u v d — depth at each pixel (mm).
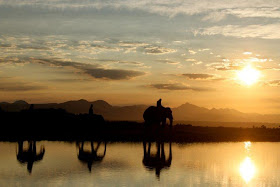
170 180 13109
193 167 15773
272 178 13812
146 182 12719
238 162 17328
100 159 17594
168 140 27406
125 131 32281
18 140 25844
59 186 11984
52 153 19453
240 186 12453
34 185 12062
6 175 13594
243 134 33531
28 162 16453
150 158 18109
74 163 16344
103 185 12164
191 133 32156
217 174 14352
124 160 17406
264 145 25500
